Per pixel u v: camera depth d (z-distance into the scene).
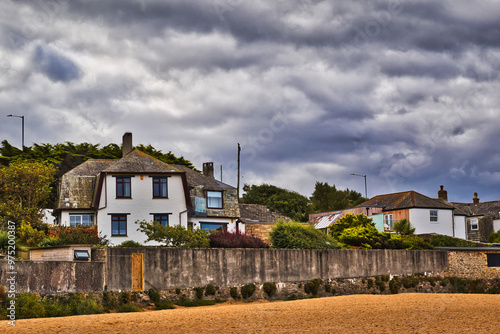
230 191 58.25
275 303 31.44
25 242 42.28
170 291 34.69
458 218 72.94
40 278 29.19
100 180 49.66
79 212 50.59
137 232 49.62
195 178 58.12
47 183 49.72
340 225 51.91
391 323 21.25
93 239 43.44
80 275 30.92
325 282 41.41
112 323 21.84
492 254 47.28
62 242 41.12
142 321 22.44
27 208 47.44
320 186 107.38
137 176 50.53
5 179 47.72
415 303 28.56
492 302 29.09
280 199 87.94
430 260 47.28
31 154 65.81
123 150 56.88
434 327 20.19
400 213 68.50
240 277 37.69
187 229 40.97
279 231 43.41
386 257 44.84
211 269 36.56
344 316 23.41
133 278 33.28
